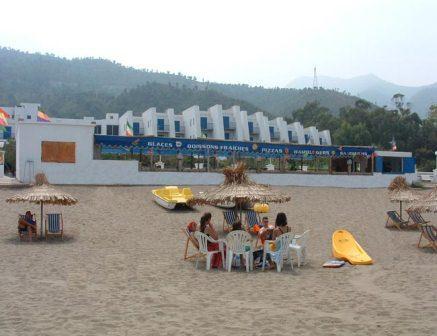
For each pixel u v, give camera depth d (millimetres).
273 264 12148
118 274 11109
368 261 12648
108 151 33969
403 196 21078
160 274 11188
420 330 6531
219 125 72688
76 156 29562
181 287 9812
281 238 11859
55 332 6562
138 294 9086
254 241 16172
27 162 28625
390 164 41375
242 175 16453
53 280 10320
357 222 21781
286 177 34469
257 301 8570
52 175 29047
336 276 11102
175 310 7836
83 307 7988
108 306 8078
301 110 117688
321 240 17125
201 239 12023
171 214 22406
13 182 27734
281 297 8914
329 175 35531
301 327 6797
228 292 9359
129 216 21453
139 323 7027
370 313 7566
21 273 11031
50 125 29094
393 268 12078
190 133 73500
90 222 19703
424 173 51531
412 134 86375
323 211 24656
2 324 6938
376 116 91750
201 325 6926
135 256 13609
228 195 15594
